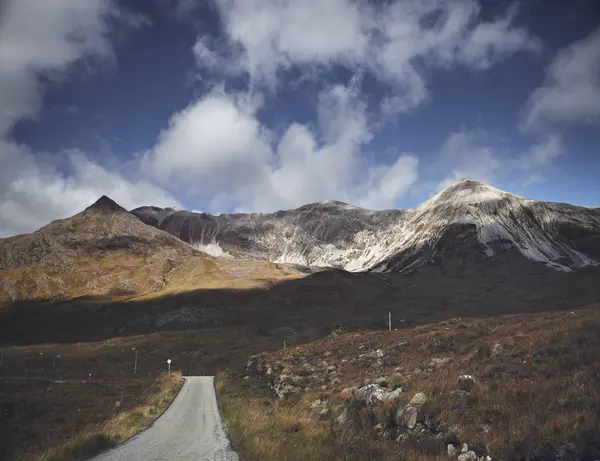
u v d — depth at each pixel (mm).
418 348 35281
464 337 32781
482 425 11070
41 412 42750
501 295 174375
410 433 12508
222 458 14758
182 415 28469
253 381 45812
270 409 24828
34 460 16266
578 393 10914
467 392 13750
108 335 153000
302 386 33469
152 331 153000
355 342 48562
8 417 40750
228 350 101688
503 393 12688
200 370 84062
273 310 170750
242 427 20078
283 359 48750
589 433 8383
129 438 19797
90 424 32406
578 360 15008
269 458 13195
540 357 17891
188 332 128000
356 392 18234
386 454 11211
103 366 90062
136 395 48406
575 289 162000
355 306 173375
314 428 15609
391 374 26047
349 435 13398
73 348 108312
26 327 170500
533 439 9008
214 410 31094
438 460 9977
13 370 79500
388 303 175500
